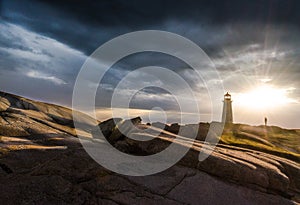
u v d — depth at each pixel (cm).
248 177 1755
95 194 1336
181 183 1596
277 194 1745
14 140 2381
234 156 2039
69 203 1227
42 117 4056
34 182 1335
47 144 2416
